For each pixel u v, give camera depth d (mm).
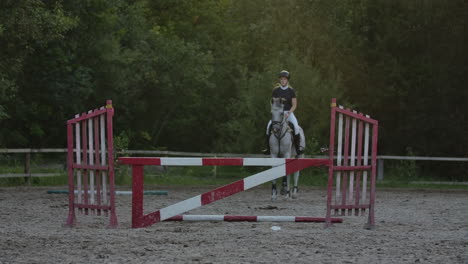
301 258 6820
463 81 27766
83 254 7000
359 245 7742
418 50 29141
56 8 22203
